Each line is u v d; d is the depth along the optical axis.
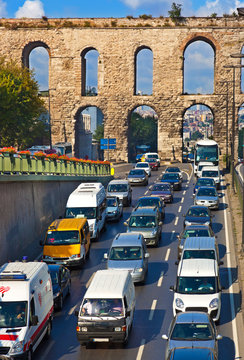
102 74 135.38
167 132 135.50
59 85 136.25
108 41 134.62
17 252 45.94
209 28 132.12
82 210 54.53
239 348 29.17
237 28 131.62
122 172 117.00
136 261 40.34
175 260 46.81
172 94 134.38
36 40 135.25
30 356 27.45
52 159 62.59
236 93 133.00
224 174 103.38
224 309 35.16
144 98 135.00
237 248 48.88
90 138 196.50
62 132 136.88
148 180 98.81
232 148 90.69
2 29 135.12
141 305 36.31
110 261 40.47
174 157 135.75
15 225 45.91
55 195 61.72
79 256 44.66
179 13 132.75
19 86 114.00
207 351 24.75
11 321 27.44
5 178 43.19
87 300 30.12
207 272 33.69
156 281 41.38
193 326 26.77
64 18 135.25
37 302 29.05
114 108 135.50
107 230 59.06
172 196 73.56
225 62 132.38
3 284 28.36
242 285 38.47
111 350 29.47
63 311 35.72
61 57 135.50
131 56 134.25
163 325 32.81
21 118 114.75
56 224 47.06
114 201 64.06
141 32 134.00
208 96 133.75
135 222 51.56
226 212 66.50
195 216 54.72
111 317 29.31
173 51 133.50
